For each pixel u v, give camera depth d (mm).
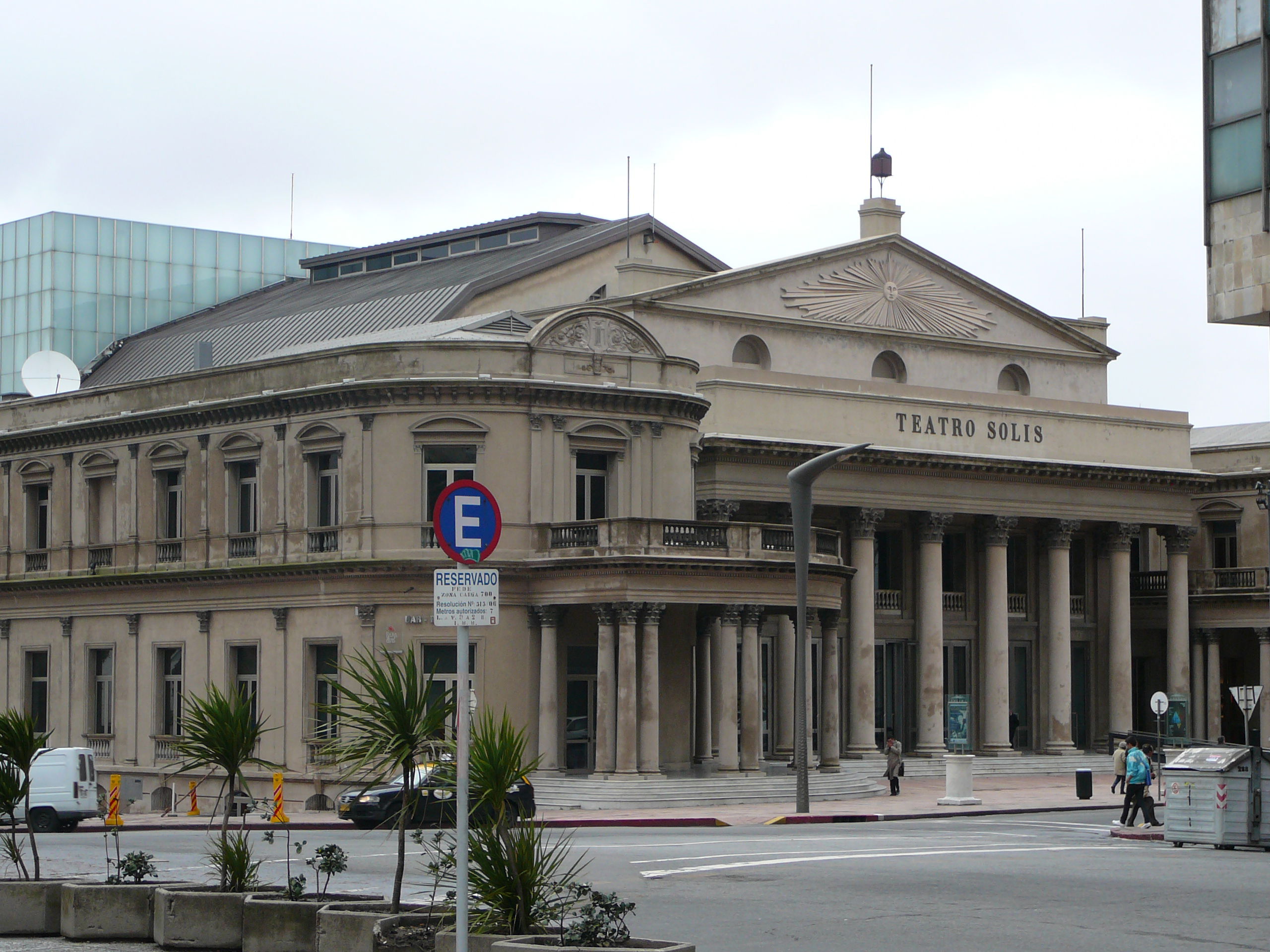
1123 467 76438
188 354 83938
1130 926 23812
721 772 55219
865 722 68938
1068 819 48375
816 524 70062
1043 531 77000
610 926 19766
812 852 35094
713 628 60312
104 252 96438
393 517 55156
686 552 54875
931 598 72062
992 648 73625
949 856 33938
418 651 54938
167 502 62625
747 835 41000
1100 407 77625
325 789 55375
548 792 53375
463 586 18031
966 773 52375
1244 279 29391
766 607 56281
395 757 21312
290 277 103125
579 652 57125
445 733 21750
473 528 18391
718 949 22125
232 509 59938
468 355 55531
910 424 71625
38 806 46312
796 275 73438
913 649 73250
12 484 68375
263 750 57812
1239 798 36156
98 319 95938
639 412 57781
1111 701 77125
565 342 56750
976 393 73812
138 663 62656
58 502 66250
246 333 81688
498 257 79312
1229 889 28094
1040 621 77312
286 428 57938
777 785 55125
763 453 66875
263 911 22031
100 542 64875
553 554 55406
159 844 38938
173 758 57875
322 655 56969
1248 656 84438
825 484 68938
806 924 24250
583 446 56719
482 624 18047
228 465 59969
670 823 46250
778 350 72375
